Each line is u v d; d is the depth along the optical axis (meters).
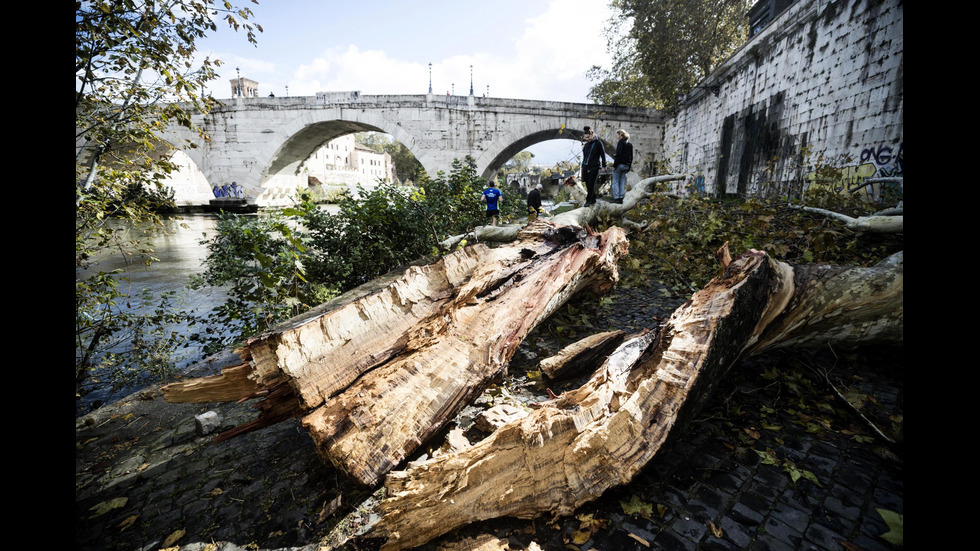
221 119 27.06
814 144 9.97
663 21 21.22
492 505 1.69
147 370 4.78
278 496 1.96
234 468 2.21
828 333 2.59
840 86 9.07
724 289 2.34
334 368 2.05
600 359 2.95
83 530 1.82
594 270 3.66
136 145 4.20
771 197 8.45
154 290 8.30
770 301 2.39
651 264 5.72
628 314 4.08
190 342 5.60
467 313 2.64
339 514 1.81
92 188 4.02
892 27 7.66
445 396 2.16
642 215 7.85
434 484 1.69
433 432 2.07
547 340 3.54
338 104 26.33
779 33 11.69
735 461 1.99
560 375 2.82
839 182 8.61
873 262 4.29
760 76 12.95
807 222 5.40
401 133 26.39
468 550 1.57
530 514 1.71
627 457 1.77
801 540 1.55
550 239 3.92
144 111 4.18
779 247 4.83
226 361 3.63
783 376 2.64
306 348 1.98
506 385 2.83
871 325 2.56
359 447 1.90
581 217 6.56
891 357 2.85
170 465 2.28
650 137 25.97
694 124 19.69
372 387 2.08
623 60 26.66
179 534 1.76
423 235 7.45
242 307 5.12
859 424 2.21
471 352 2.39
